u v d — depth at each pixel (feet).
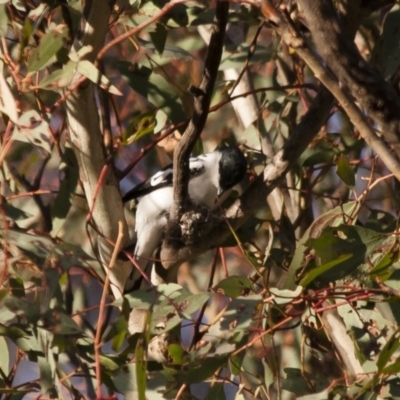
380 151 19.10
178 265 27.32
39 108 25.44
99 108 30.14
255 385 29.43
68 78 24.32
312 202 35.35
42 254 23.43
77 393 25.40
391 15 27.30
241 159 32.19
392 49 27.04
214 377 25.57
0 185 30.91
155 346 26.76
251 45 29.73
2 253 23.70
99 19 25.81
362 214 35.68
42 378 24.32
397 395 24.11
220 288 23.95
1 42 26.68
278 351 30.76
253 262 24.70
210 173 32.45
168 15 28.76
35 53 24.30
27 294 28.71
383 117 19.34
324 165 33.45
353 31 24.77
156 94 29.48
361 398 24.07
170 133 29.48
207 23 28.68
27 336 24.91
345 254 23.57
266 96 33.17
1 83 22.99
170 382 24.17
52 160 35.86
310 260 26.08
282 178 26.16
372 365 25.31
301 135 25.86
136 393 24.04
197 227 26.32
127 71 29.58
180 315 23.11
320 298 23.71
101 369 23.89
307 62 18.80
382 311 25.55
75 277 39.40
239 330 23.00
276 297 23.84
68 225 34.91
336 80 19.13
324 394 24.17
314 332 30.07
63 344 24.29
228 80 33.55
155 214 31.07
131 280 28.25
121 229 23.09
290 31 18.74
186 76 40.86
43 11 25.48
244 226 29.66
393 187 33.42
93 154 26.81
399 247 23.44
